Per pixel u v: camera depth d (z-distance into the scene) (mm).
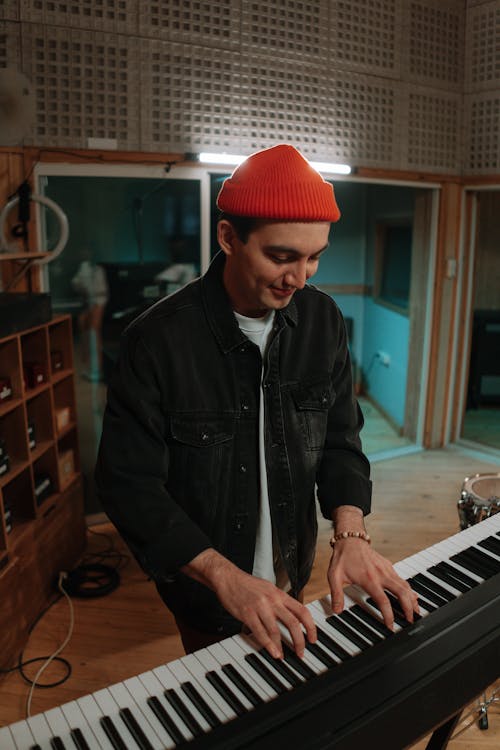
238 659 947
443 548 1264
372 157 4105
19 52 2969
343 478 1278
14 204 3012
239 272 971
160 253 3559
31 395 2670
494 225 6090
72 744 802
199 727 816
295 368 1234
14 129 2744
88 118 3164
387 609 998
